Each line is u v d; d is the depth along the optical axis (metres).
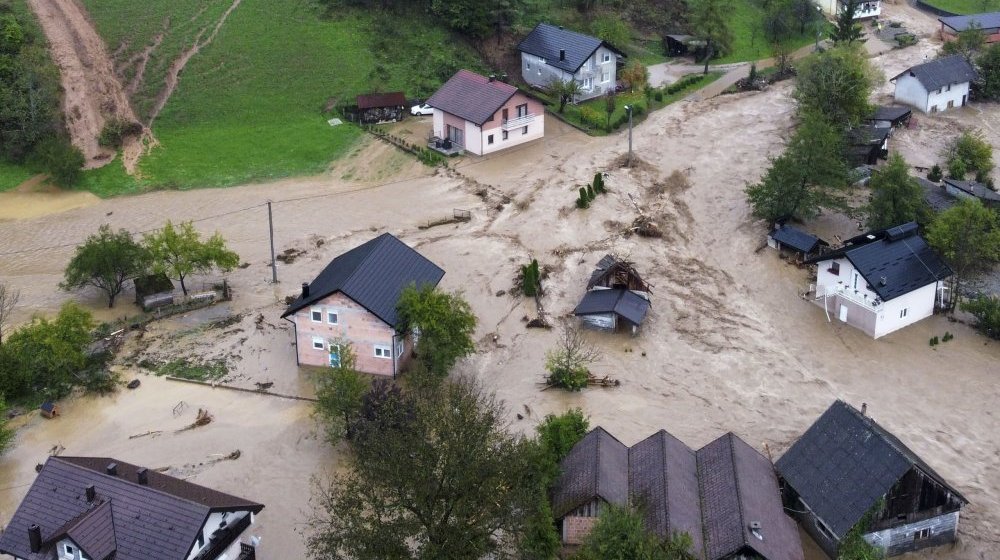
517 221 81.94
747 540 42.06
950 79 105.06
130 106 97.56
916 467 44.94
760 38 127.94
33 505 42.88
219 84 101.25
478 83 96.56
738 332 67.06
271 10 110.75
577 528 45.31
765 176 85.00
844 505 45.38
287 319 65.56
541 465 46.31
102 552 40.44
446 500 42.34
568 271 74.25
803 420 57.72
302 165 92.50
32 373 59.78
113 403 59.09
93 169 90.19
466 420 44.47
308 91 102.19
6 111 91.00
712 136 98.69
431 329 58.06
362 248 64.12
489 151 94.62
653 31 126.50
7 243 79.31
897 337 66.06
